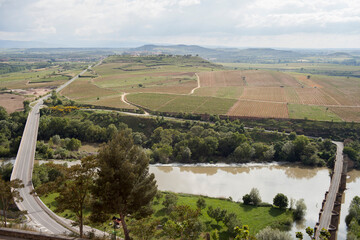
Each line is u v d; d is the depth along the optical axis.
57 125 175.25
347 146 142.88
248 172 131.25
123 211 40.44
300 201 89.81
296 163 141.12
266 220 84.12
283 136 158.25
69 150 155.75
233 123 176.88
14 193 63.62
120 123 181.75
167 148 143.75
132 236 56.69
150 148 160.75
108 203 38.12
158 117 184.88
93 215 41.72
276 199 92.75
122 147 39.97
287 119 176.38
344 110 191.50
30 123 183.00
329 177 124.94
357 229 77.00
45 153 144.88
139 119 185.50
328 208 90.94
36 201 91.25
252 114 187.62
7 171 114.50
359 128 160.75
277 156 146.00
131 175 36.62
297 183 118.69
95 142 172.50
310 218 89.50
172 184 117.94
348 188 114.50
